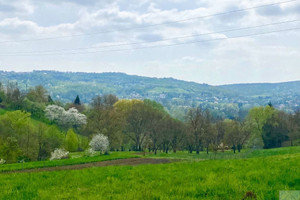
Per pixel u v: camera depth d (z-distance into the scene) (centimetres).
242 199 1016
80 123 13212
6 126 8000
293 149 6438
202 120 10088
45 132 8150
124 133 10388
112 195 1209
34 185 1714
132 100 13100
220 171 1884
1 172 3562
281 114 11500
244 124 11212
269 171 1638
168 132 9906
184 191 1206
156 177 1783
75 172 2394
